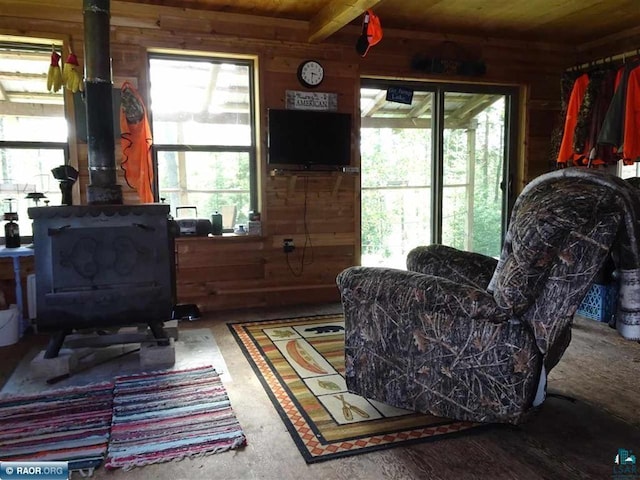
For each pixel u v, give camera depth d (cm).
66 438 206
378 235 473
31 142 369
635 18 421
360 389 228
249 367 288
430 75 454
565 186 184
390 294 209
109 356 302
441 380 204
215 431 212
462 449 201
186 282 404
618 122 406
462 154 489
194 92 405
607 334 344
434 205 483
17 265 337
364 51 379
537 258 176
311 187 429
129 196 383
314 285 438
